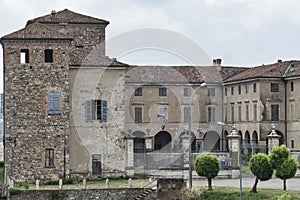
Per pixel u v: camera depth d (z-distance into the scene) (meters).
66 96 64.00
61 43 64.00
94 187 58.78
